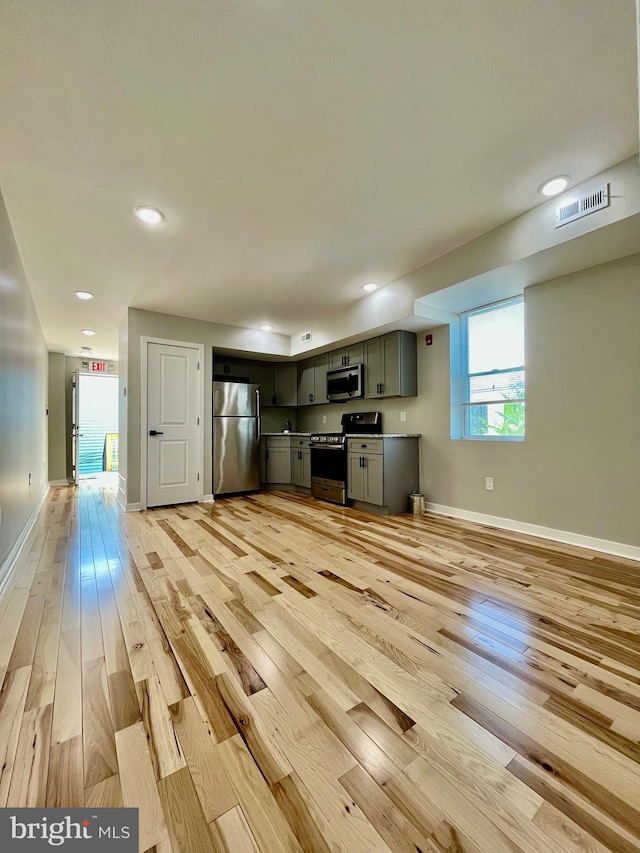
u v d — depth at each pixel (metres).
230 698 1.24
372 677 1.34
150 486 4.33
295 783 0.94
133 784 0.93
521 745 1.05
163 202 2.27
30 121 1.65
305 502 4.72
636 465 2.54
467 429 3.85
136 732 1.10
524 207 2.43
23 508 3.07
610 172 2.07
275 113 1.65
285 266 3.22
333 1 1.22
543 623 1.71
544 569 2.36
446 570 2.36
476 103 1.62
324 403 5.53
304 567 2.42
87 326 4.99
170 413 4.50
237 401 5.17
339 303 4.23
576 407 2.83
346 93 1.56
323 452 4.89
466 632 1.64
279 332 5.48
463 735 1.09
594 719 1.15
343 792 0.91
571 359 2.86
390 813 0.86
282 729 1.11
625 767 0.98
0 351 2.20
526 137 1.82
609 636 1.60
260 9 1.24
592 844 0.80
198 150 1.86
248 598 1.98
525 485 3.18
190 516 3.91
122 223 2.49
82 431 7.66
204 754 1.02
